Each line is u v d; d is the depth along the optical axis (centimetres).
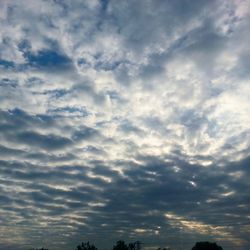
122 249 12712
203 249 12256
